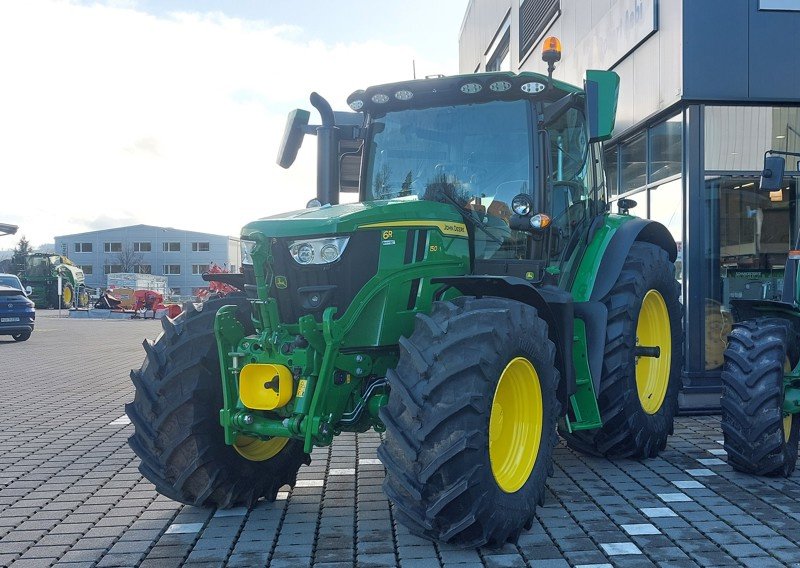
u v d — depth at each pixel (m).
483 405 3.60
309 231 3.99
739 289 7.46
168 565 3.68
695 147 7.24
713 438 6.39
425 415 3.56
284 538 4.04
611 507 4.53
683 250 7.35
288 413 3.93
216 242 85.31
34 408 8.13
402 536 4.05
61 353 14.52
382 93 4.98
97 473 5.41
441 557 3.74
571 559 3.71
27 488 5.03
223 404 4.30
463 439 3.52
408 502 3.61
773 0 7.15
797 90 7.20
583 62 9.72
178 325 4.45
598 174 5.83
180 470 4.27
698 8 7.11
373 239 4.07
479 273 4.71
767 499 4.66
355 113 5.21
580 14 9.80
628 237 5.51
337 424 4.05
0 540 4.04
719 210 7.43
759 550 3.81
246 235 4.07
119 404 8.39
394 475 3.58
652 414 5.70
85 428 7.05
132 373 4.41
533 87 4.72
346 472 5.39
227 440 4.06
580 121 5.50
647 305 5.92
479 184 4.85
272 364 3.92
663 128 7.77
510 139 4.84
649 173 8.09
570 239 5.28
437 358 3.64
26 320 17.05
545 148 4.83
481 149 4.88
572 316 4.59
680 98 7.15
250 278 4.29
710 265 7.42
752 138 7.34
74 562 3.73
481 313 3.78
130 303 31.69
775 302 5.46
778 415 4.94
